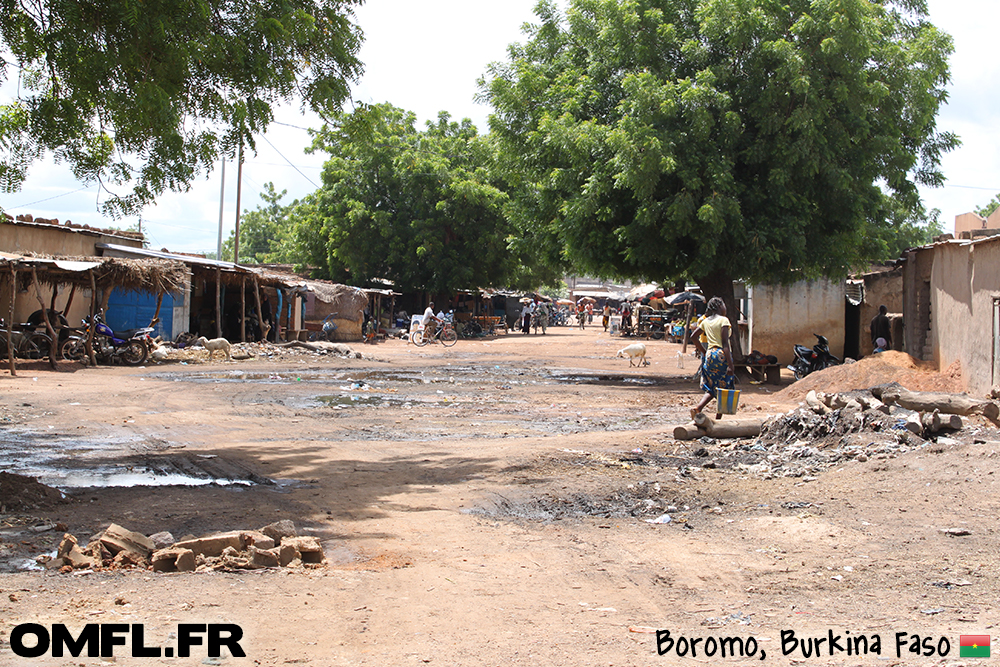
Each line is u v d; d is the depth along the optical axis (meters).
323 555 5.52
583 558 5.63
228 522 6.33
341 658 3.80
